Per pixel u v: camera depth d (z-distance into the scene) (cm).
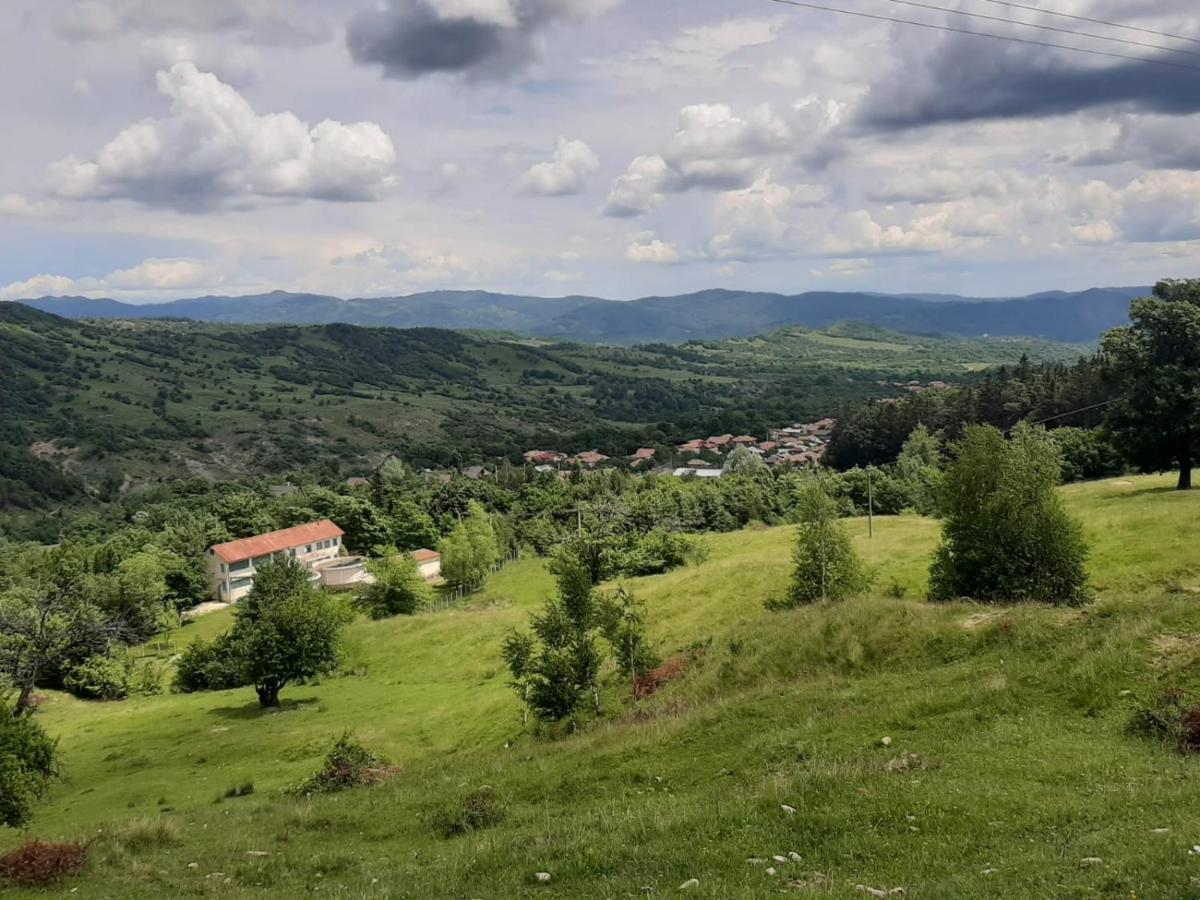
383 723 4753
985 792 1573
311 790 3191
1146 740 1806
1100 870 1098
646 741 2525
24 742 2861
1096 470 10556
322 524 13500
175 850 2158
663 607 5778
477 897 1333
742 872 1296
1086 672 2172
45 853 1945
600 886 1301
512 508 14962
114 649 7288
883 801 1577
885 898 1124
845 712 2361
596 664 3631
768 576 5816
